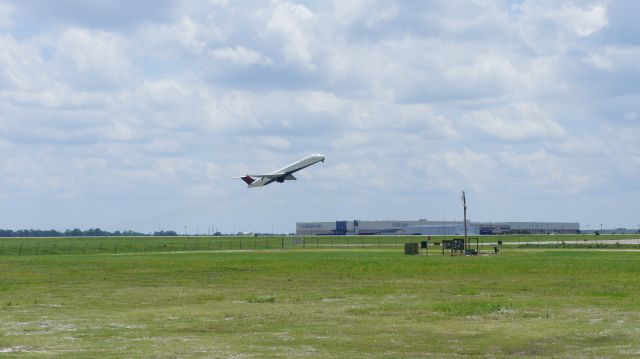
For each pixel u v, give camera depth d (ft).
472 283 186.91
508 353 88.69
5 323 115.65
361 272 229.45
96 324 114.21
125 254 393.09
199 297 156.76
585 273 216.54
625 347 91.71
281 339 98.89
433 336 101.30
